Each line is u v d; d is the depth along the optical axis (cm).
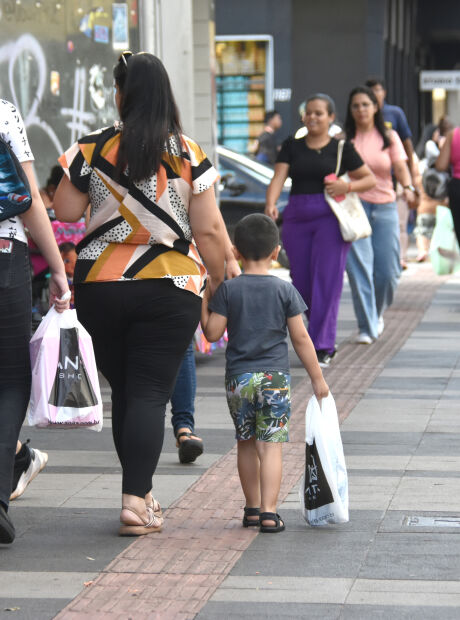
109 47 2103
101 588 1005
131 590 999
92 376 1154
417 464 1421
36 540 1141
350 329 2586
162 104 1123
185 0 2283
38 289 1959
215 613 945
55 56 1980
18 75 1891
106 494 1309
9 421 1116
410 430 1608
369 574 1033
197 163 1130
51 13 1962
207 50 2586
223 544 1122
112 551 1105
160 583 1016
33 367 1148
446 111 8544
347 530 1162
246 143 5953
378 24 5953
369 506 1245
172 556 1086
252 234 1189
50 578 1033
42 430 1656
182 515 1223
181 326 1135
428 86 7588
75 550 1109
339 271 2095
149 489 1163
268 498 1163
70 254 1930
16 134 1105
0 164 1093
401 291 3259
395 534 1148
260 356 1173
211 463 1442
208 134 2605
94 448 1542
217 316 1180
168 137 1116
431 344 2356
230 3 5869
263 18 5856
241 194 3709
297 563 1065
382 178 2408
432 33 8288
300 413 1714
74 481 1368
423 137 4519
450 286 3372
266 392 1163
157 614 943
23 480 1280
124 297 1123
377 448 1505
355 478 1358
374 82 2742
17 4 1884
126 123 1116
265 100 5916
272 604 964
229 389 1184
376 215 2420
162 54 2220
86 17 2044
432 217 4150
